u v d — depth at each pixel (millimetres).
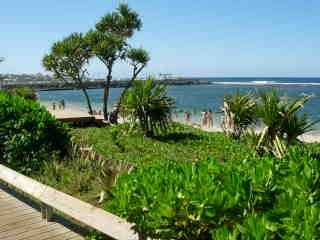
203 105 77688
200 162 4664
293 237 2723
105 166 8445
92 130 19594
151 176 4309
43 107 10578
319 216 2838
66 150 10297
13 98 10648
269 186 3908
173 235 3904
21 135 9625
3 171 8133
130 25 35312
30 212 7215
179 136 17266
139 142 15375
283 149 10008
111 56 33188
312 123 10812
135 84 17688
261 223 2904
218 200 3627
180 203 3764
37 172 9180
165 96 17562
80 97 117562
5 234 6250
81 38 34844
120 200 4180
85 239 5902
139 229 4316
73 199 5875
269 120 10500
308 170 3648
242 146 14711
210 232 3721
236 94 17562
